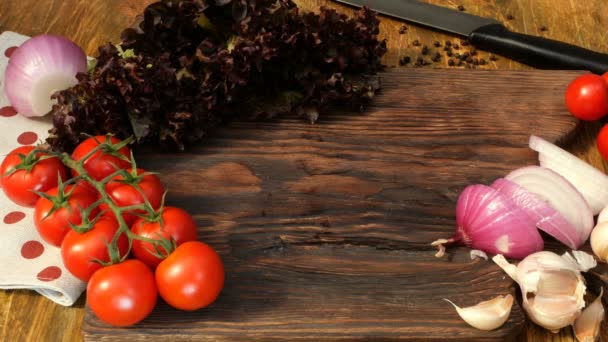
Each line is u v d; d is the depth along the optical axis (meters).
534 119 0.76
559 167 0.72
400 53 0.82
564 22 0.86
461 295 0.65
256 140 0.74
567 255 0.65
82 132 0.67
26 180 0.65
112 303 0.59
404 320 0.63
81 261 0.61
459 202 0.68
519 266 0.65
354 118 0.76
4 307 0.64
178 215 0.62
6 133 0.74
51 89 0.73
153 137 0.72
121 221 0.60
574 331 0.64
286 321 0.63
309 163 0.72
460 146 0.74
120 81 0.68
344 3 0.86
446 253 0.67
